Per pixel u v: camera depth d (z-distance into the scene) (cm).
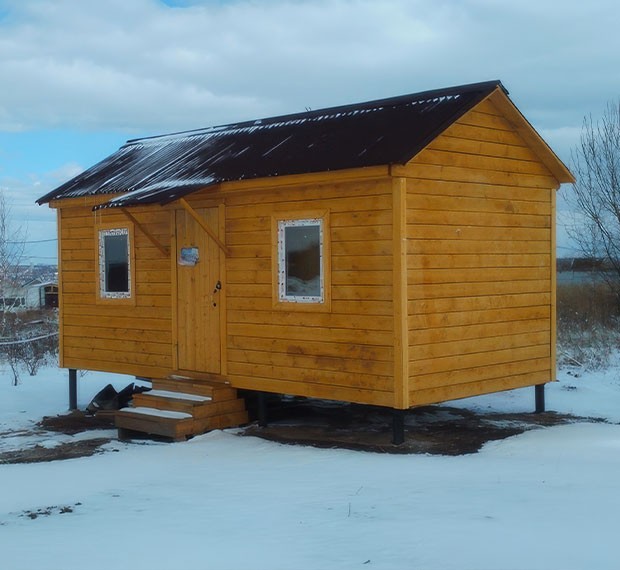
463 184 993
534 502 648
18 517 675
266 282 1055
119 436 1081
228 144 1228
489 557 512
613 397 1267
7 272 3011
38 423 1211
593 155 2338
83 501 725
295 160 1002
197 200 1139
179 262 1180
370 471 795
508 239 1065
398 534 570
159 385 1158
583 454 842
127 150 1480
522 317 1090
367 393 943
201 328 1151
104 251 1304
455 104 973
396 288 905
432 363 945
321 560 517
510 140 1068
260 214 1059
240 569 503
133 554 543
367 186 934
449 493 689
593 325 2022
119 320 1283
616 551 518
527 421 1089
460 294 986
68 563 526
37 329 2459
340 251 966
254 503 688
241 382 1091
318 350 995
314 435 1019
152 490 756
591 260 2359
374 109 1094
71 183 1383
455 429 1036
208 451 938
